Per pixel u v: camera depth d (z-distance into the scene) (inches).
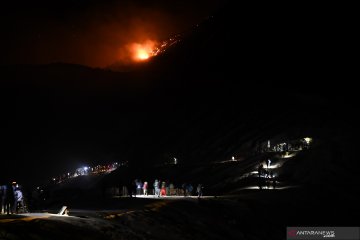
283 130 2583.7
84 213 869.8
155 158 2829.7
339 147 1946.4
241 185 1768.0
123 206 1078.4
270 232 1078.4
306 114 2758.4
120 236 742.5
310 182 1644.9
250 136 2659.9
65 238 647.1
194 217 1011.9
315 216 1240.8
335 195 1437.0
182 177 2196.1
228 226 1018.1
